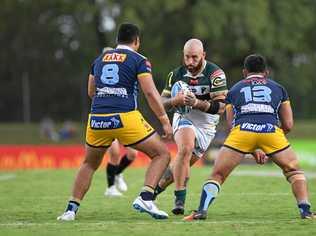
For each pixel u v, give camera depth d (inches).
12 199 1202.0
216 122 997.8
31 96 5472.4
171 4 3853.3
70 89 5644.7
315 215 889.5
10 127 5017.2
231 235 751.7
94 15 4153.5
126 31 872.3
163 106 882.8
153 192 876.6
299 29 4188.0
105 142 869.2
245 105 869.2
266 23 3917.3
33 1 4719.5
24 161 2356.1
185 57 956.6
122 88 853.2
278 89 877.2
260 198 1166.3
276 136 866.8
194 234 757.9
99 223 852.6
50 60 5403.5
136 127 855.1
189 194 1259.2
